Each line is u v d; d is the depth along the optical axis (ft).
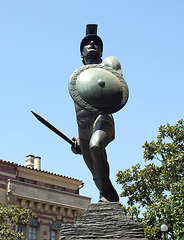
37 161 139.74
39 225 122.52
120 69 27.76
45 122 28.14
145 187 76.38
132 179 77.41
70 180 136.36
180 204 68.18
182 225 67.10
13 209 87.71
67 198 130.82
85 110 26.53
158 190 75.97
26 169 126.72
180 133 77.46
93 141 26.48
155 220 70.95
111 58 28.02
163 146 76.64
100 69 27.17
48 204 125.49
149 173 76.48
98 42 29.86
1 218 86.43
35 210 123.24
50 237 124.67
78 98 26.55
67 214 129.49
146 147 77.87
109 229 24.44
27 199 121.29
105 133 26.76
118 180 77.71
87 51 29.55
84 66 27.40
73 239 24.40
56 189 132.98
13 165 123.75
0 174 120.26
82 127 27.96
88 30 30.09
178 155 74.95
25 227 119.03
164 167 75.05
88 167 28.55
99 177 26.99
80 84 26.63
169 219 69.51
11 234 86.07
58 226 126.82
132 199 76.38
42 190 125.90
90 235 24.40
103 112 26.40
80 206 132.67
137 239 23.99
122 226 24.43
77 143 29.01
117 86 26.68
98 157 26.55
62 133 28.78
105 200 26.86
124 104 26.68
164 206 70.38
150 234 69.46
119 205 25.66
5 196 118.62
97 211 25.55
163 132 78.13
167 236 70.13
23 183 122.21
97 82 26.40
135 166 77.77
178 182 69.21
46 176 131.23
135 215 75.00
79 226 24.70
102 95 26.30
